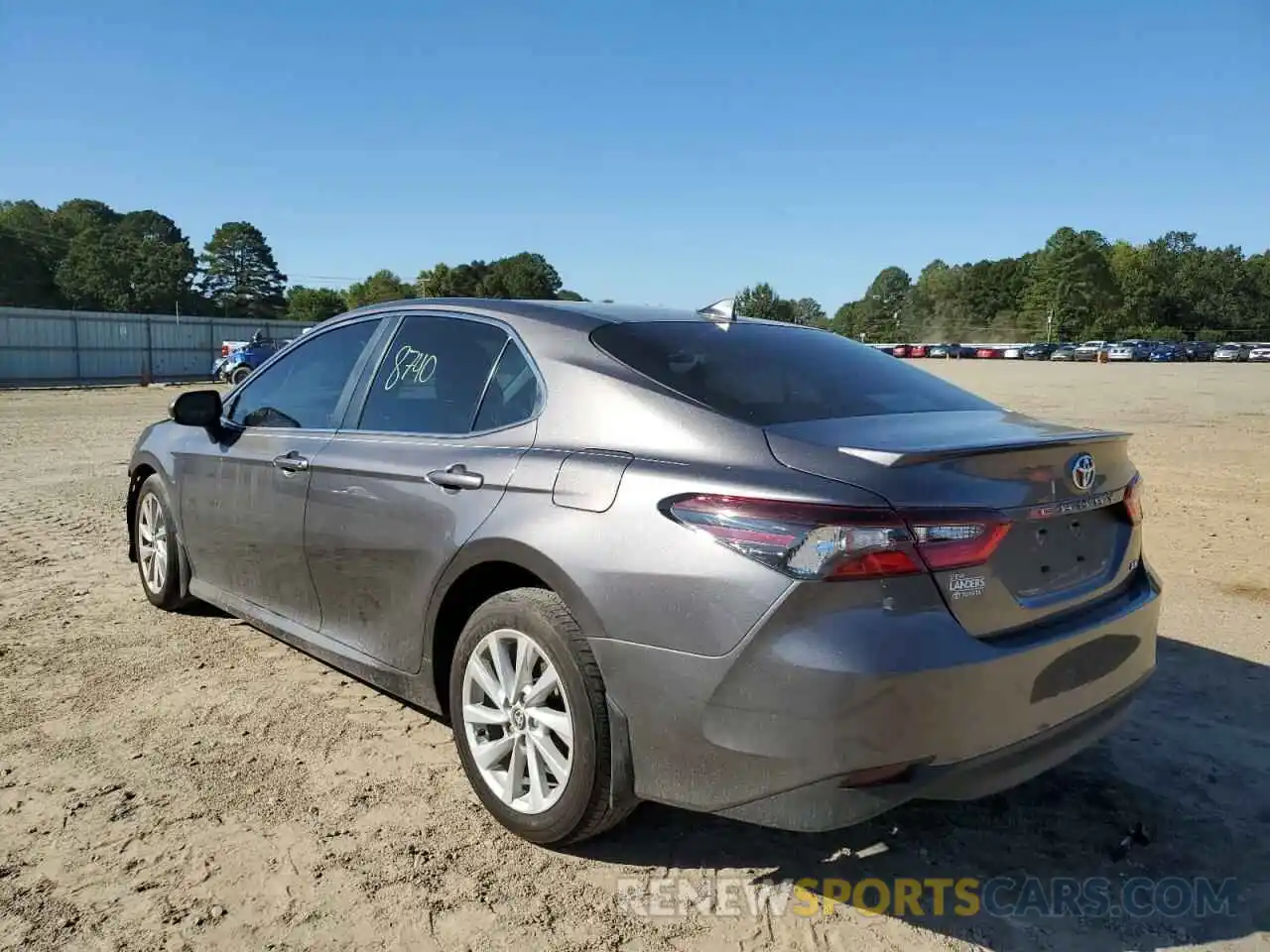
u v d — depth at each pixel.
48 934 2.47
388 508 3.36
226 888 2.68
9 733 3.66
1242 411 20.52
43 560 6.36
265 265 115.25
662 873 2.80
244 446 4.23
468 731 3.05
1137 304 124.75
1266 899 2.71
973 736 2.38
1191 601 5.55
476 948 2.45
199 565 4.69
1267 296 124.88
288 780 3.32
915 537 2.34
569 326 3.22
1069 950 2.49
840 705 2.27
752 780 2.39
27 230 99.25
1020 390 30.05
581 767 2.67
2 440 14.41
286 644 4.49
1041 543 2.65
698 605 2.44
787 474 2.45
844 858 2.90
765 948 2.48
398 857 2.85
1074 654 2.62
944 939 2.53
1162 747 3.65
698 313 3.63
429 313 3.73
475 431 3.24
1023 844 2.99
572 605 2.68
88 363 47.19
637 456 2.72
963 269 143.50
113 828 2.99
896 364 3.66
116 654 4.54
